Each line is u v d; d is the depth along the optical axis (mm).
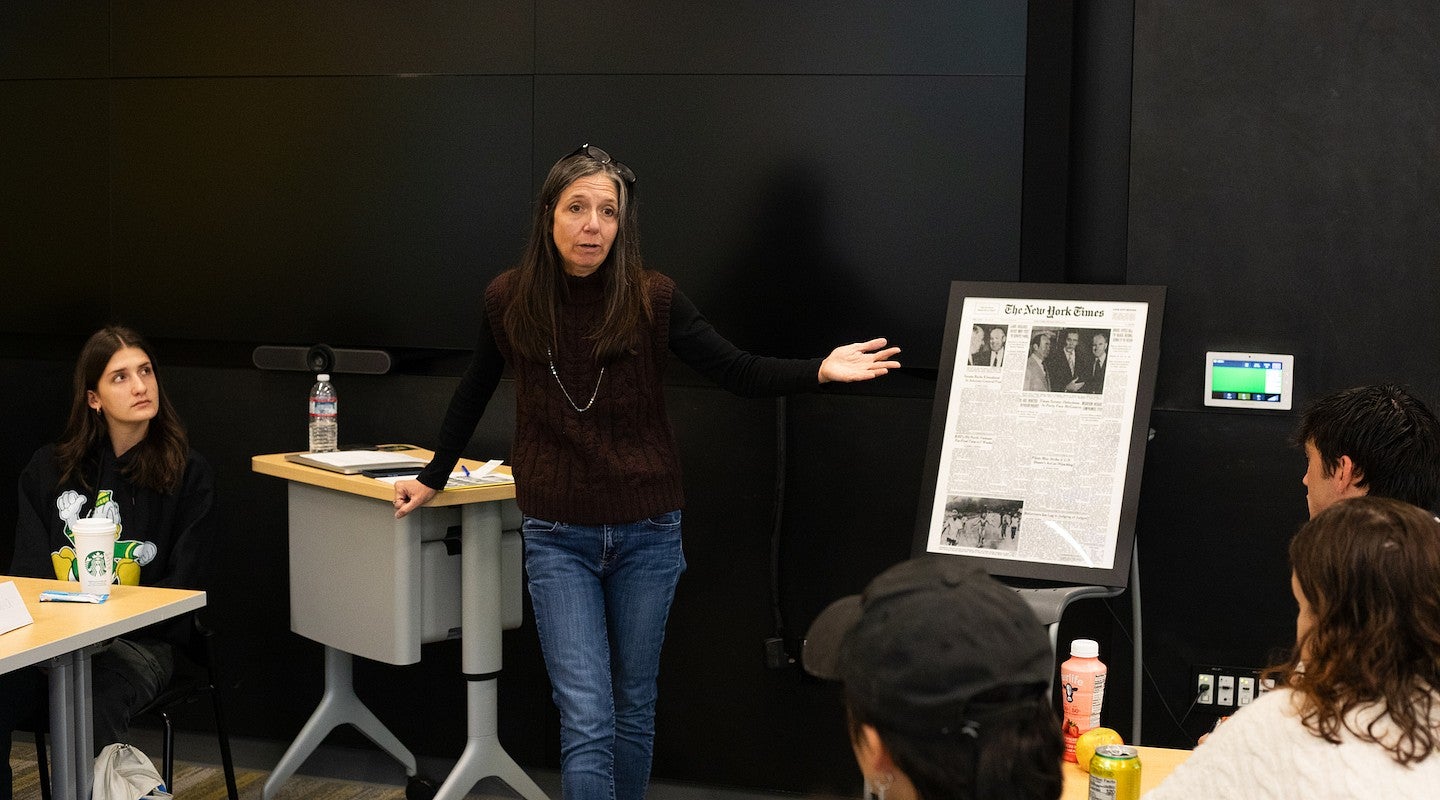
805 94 3291
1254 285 3182
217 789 3658
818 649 1027
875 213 3279
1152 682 3299
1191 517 3250
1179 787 1411
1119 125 3279
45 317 3809
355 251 3588
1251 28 3143
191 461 3260
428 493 3033
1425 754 1277
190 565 3141
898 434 3371
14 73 3758
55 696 2459
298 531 3430
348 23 3539
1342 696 1320
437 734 3746
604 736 2703
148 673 2994
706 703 3541
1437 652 1296
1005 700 938
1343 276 3141
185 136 3664
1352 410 2098
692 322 2781
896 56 3240
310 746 3510
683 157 3371
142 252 3725
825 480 3420
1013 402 2857
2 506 3914
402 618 3129
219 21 3613
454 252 3527
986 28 3195
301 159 3598
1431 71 3074
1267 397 3168
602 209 2639
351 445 3709
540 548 2768
